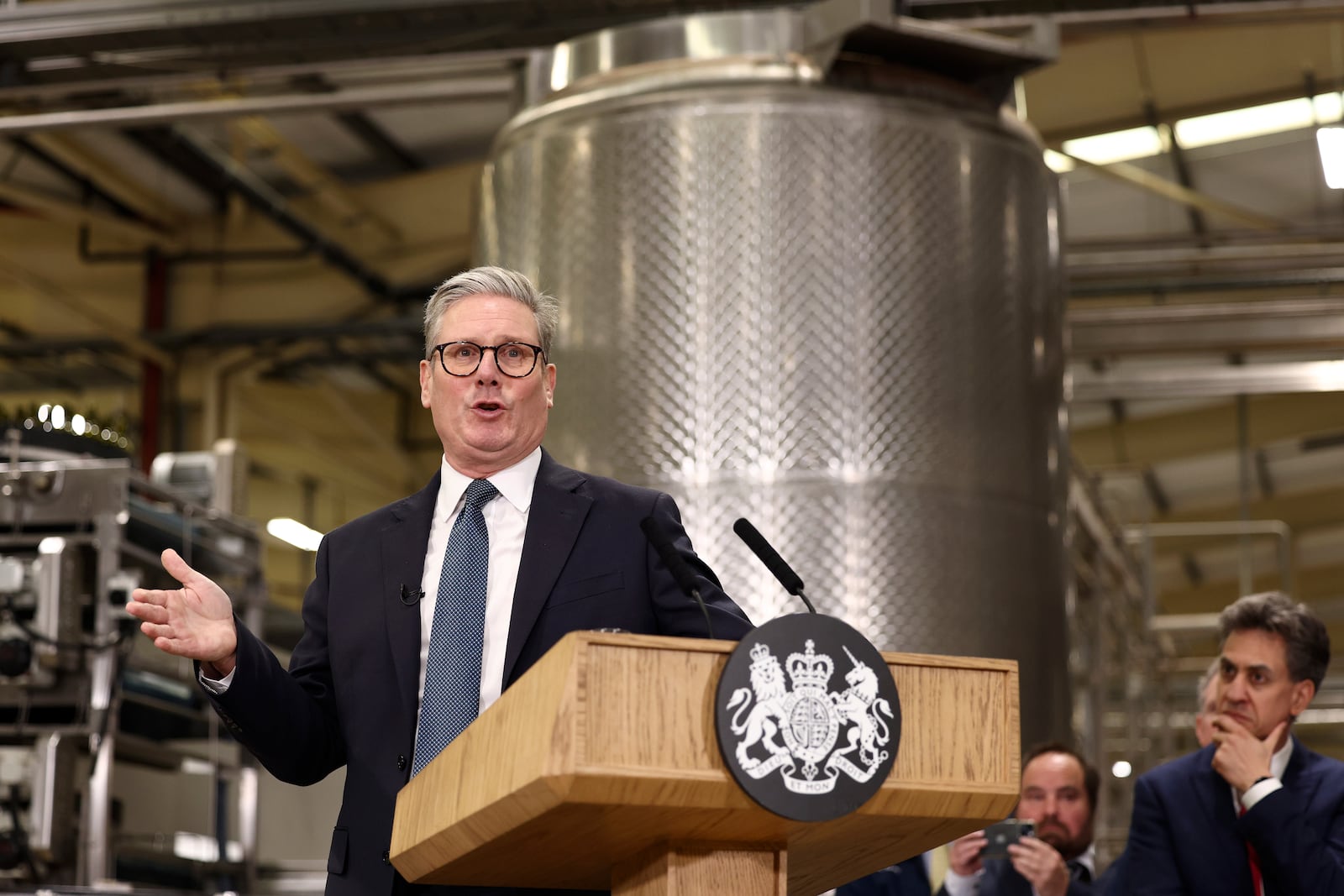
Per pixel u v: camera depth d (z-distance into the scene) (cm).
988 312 451
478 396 200
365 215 1151
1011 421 451
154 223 1189
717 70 451
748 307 436
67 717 536
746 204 440
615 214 450
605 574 190
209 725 594
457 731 184
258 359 1209
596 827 139
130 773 608
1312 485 1354
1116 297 1217
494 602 193
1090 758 856
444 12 534
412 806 165
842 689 136
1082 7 511
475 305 204
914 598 429
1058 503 468
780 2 512
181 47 566
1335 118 1079
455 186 1134
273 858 702
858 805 134
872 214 441
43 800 504
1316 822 302
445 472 205
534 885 175
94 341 1208
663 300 442
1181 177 1158
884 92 450
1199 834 310
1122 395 1077
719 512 429
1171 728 1162
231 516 636
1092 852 422
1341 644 1345
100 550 521
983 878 368
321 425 1377
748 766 131
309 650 205
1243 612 318
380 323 1158
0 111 664
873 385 435
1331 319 966
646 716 131
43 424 575
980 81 469
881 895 387
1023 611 445
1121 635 994
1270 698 311
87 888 472
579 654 130
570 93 473
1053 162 1130
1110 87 1057
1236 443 1371
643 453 438
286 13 541
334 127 1073
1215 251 1116
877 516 429
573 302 454
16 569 513
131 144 1080
